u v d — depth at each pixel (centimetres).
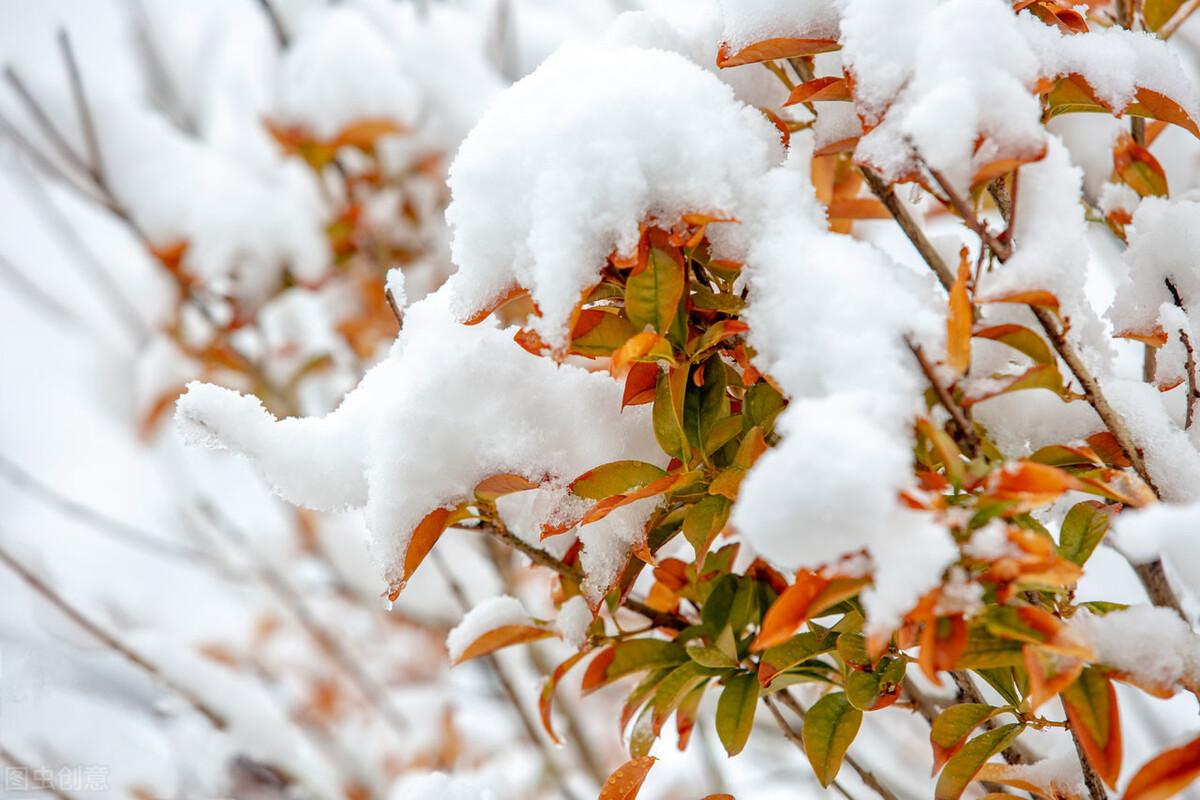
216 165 271
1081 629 165
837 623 172
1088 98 170
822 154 172
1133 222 173
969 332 164
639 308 168
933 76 165
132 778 227
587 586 172
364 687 288
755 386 170
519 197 168
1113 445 170
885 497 160
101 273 283
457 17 310
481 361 171
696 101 168
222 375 276
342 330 267
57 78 263
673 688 173
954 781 169
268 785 241
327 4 306
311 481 172
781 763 265
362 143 252
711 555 176
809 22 170
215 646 311
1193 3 178
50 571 262
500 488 171
